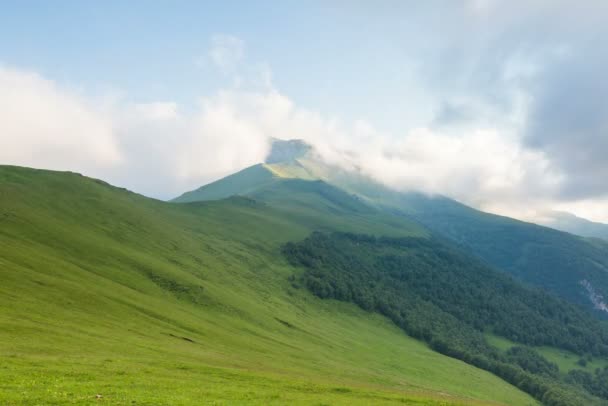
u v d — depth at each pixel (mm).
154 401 42000
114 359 59750
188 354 76938
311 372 97375
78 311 86812
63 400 38469
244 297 189250
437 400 69375
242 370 70312
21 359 50594
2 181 182000
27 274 95562
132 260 153375
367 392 67125
